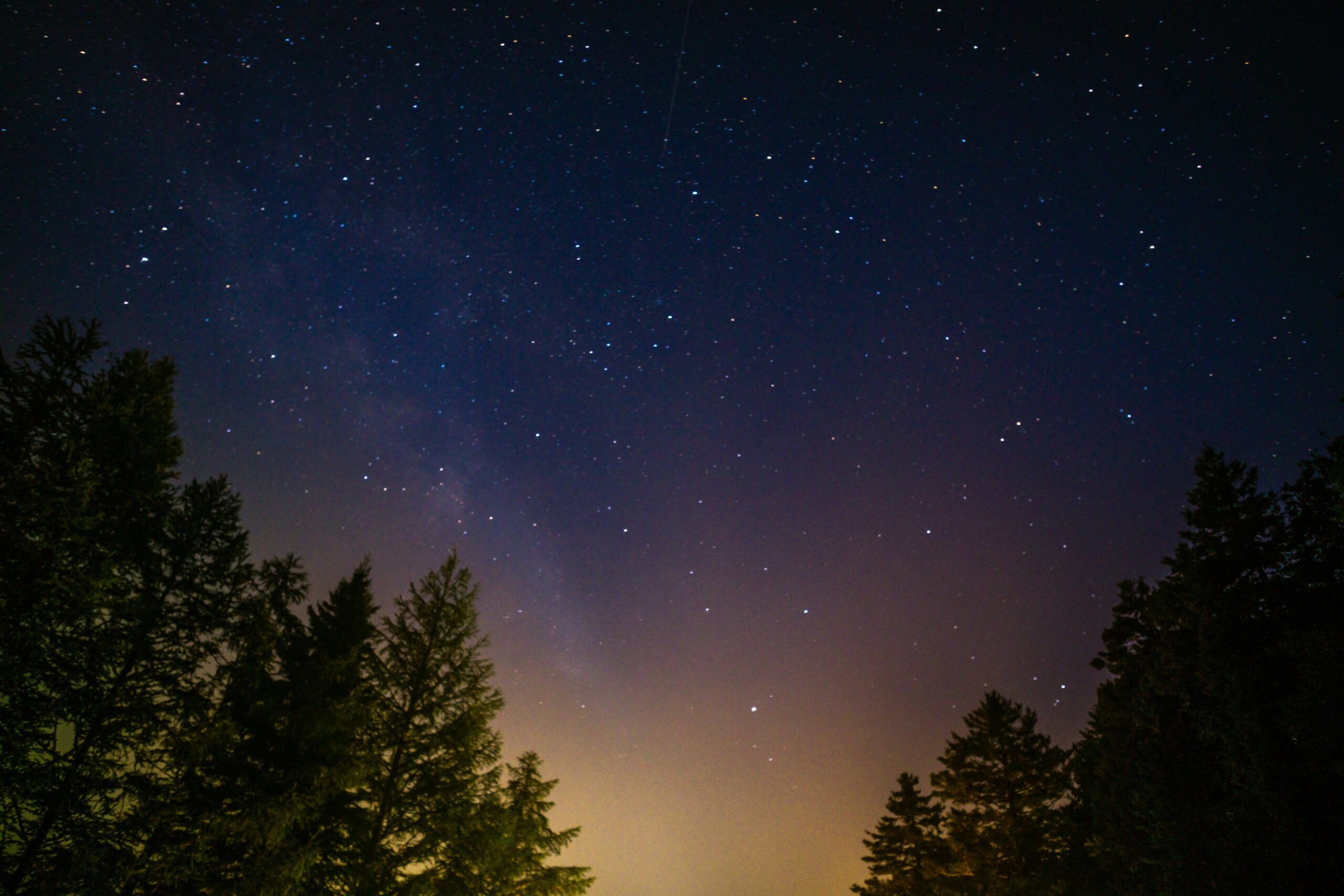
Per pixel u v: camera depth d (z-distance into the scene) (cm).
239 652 1245
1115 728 2355
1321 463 1755
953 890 3066
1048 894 2666
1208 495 1992
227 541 1286
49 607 974
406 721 1555
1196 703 1889
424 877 1398
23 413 1031
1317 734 1405
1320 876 1437
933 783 3319
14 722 941
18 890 930
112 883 977
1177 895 1678
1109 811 2184
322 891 1264
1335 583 1739
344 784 1323
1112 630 2506
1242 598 1819
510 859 1634
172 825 1094
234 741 1207
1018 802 3030
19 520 977
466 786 1506
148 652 1125
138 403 1238
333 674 1423
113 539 1132
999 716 3234
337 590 1616
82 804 1001
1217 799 1766
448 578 1742
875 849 3550
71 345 1100
